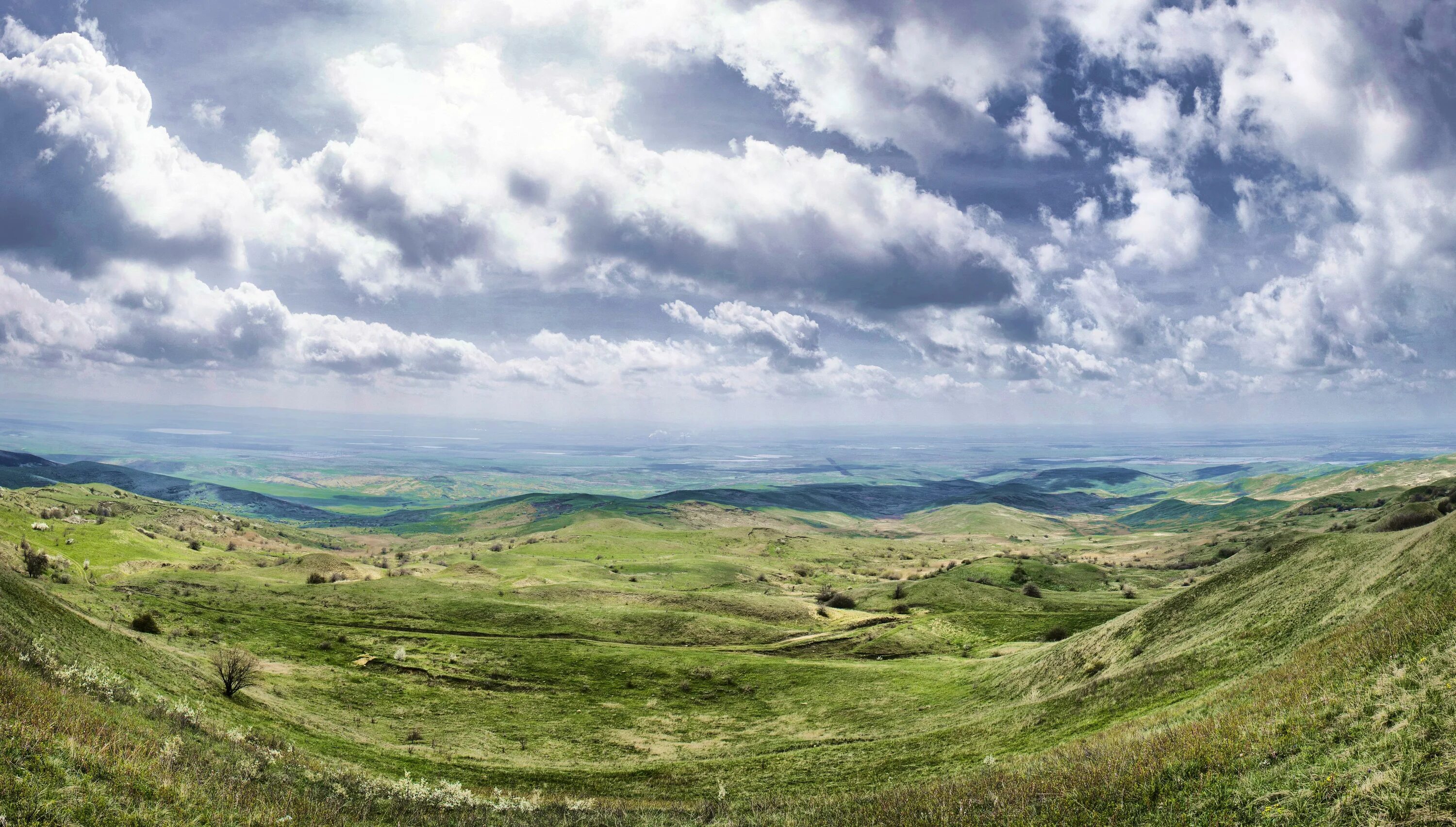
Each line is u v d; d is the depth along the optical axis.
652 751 70.25
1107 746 29.23
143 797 18.20
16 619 43.12
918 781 38.28
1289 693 25.17
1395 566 42.97
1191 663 48.09
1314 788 16.89
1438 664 19.70
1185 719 30.94
